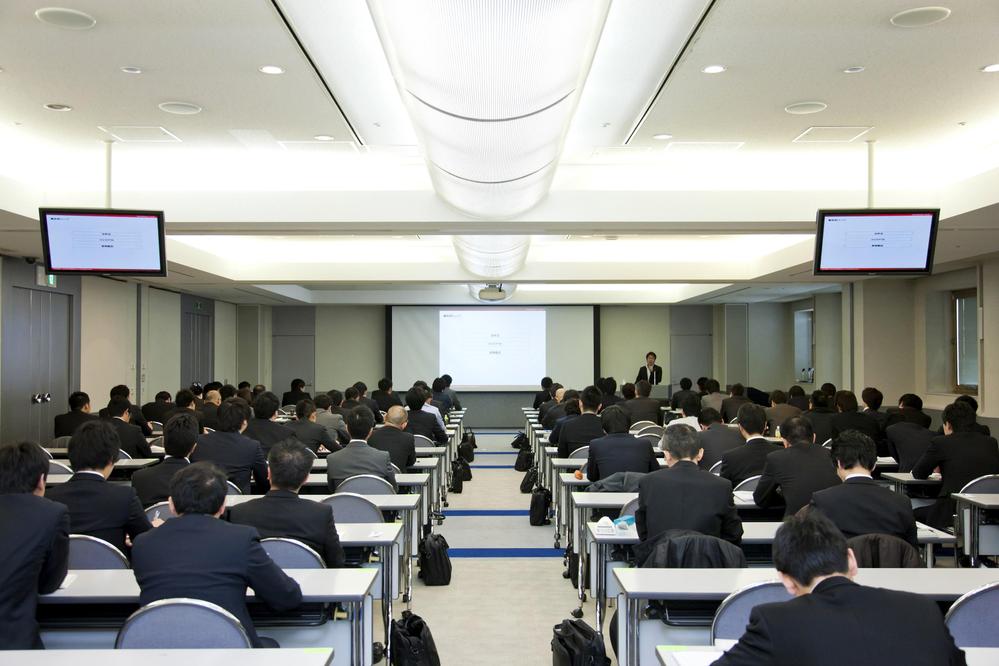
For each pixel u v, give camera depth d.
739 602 2.61
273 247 12.50
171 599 2.37
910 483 6.25
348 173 7.30
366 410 5.82
